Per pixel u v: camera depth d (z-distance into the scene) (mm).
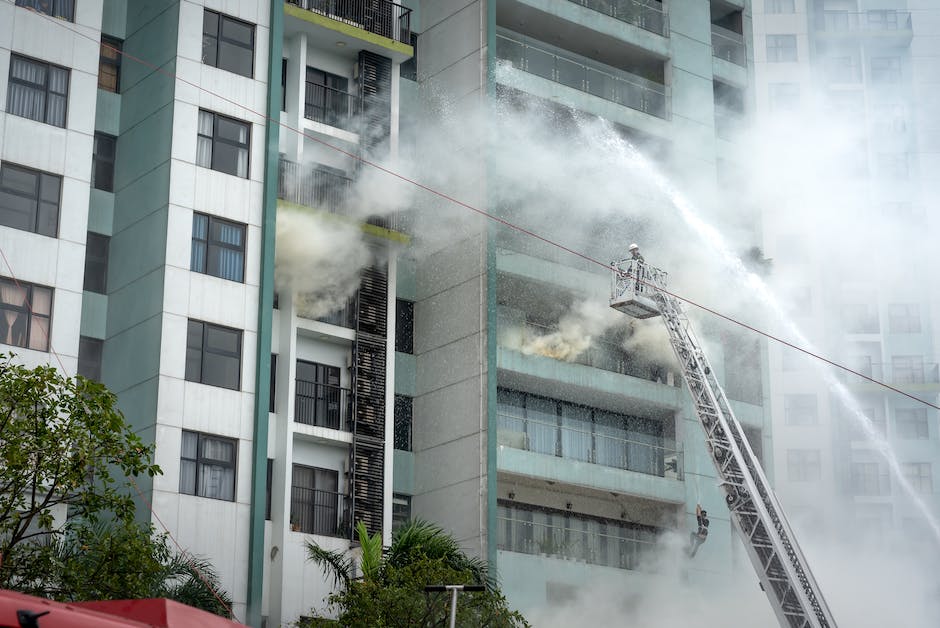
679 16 72000
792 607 55500
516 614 44906
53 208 50188
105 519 47219
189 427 49719
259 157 53969
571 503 62281
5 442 33750
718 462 57594
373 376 56250
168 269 50688
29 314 48750
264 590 51375
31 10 51219
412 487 58562
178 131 52219
